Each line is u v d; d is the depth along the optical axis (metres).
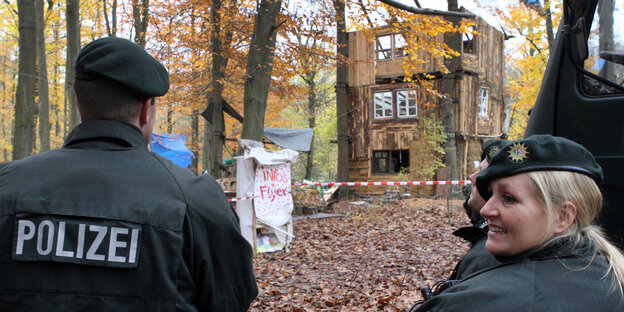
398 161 21.05
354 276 6.44
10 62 27.39
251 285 1.48
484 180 1.35
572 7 2.48
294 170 39.28
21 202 1.27
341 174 20.19
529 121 2.93
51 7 20.31
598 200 1.27
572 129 2.54
